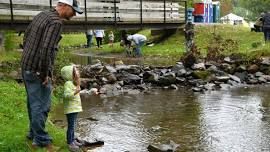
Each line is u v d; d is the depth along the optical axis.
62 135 8.66
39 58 7.01
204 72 17.45
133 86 16.42
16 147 7.48
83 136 9.57
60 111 11.88
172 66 19.05
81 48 33.28
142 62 22.25
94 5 24.69
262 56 19.89
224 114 11.80
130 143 9.09
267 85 17.03
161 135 9.72
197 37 27.94
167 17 29.39
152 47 28.19
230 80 17.28
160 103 13.38
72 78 7.84
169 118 11.34
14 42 26.48
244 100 13.83
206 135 9.70
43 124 7.47
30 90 7.21
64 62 16.91
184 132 9.96
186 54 20.42
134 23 25.61
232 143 9.10
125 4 27.12
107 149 8.63
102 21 22.94
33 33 7.05
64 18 7.24
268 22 24.12
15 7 19.31
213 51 20.38
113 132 9.98
